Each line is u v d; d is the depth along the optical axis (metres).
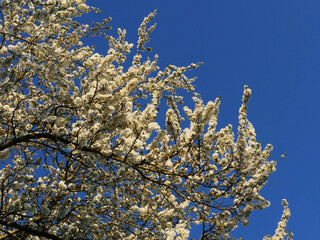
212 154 5.54
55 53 6.06
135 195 6.05
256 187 5.19
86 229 5.73
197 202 5.26
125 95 5.07
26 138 5.31
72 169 7.25
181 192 5.40
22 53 5.56
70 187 5.95
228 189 5.25
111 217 6.09
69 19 6.66
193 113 5.40
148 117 4.93
